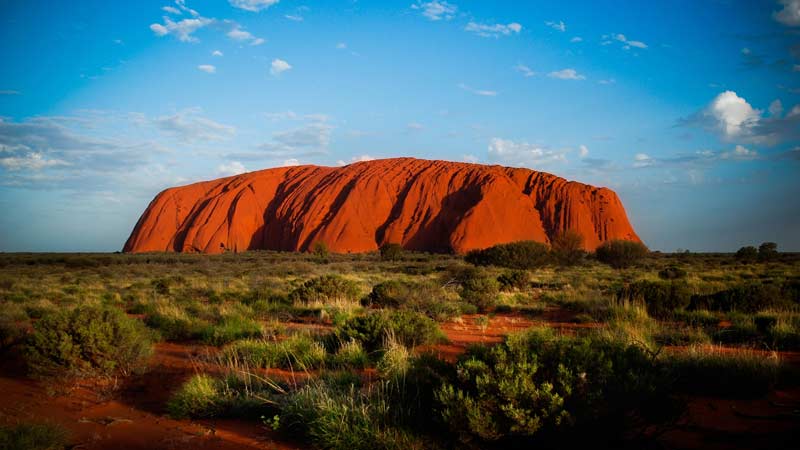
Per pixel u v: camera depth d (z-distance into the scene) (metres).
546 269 39.09
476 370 4.27
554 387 4.03
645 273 29.39
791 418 4.48
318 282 16.44
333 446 4.22
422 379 4.82
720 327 10.00
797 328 8.70
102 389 6.37
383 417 4.43
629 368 4.32
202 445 4.41
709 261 51.84
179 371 7.25
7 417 5.20
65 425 4.98
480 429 3.78
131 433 4.73
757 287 12.41
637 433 4.17
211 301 17.30
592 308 12.20
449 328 10.69
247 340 8.79
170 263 55.59
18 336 9.22
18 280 27.89
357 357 7.30
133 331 7.32
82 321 6.95
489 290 15.48
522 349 4.46
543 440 3.90
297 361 7.08
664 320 11.43
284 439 4.57
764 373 5.38
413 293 13.54
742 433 4.17
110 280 29.77
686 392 5.44
